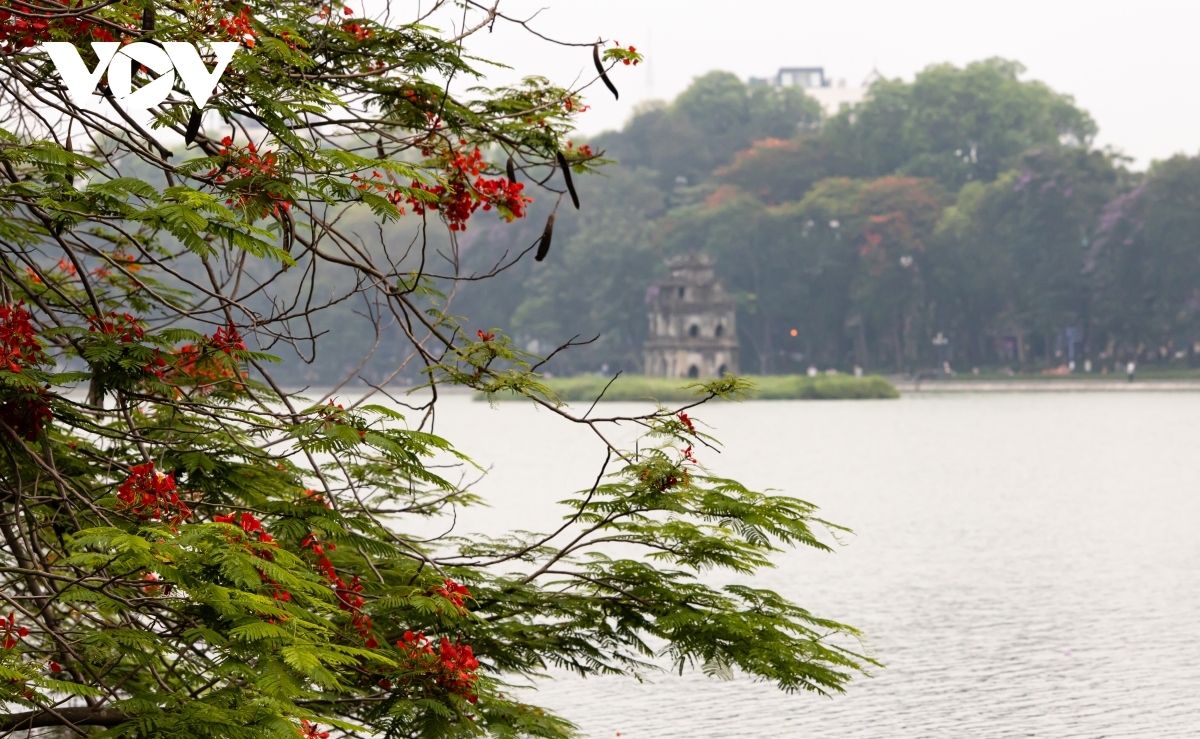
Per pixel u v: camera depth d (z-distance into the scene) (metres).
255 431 8.15
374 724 7.46
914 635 27.06
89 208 6.20
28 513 7.52
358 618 7.27
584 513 8.48
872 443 75.50
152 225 5.68
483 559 11.51
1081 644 26.06
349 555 8.49
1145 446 71.81
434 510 10.36
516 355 7.64
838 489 54.91
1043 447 72.00
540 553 9.41
